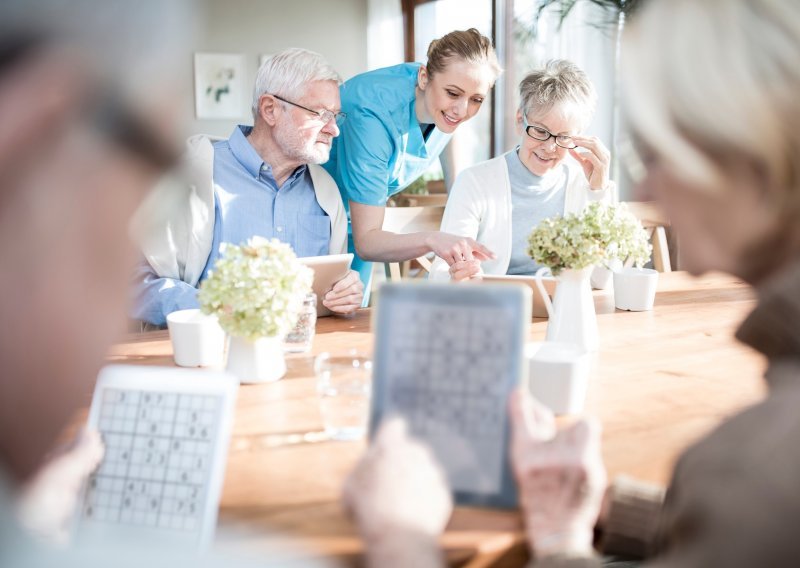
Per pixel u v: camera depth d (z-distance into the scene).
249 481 0.95
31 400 0.34
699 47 0.64
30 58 0.29
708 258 0.72
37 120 0.29
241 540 0.79
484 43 2.45
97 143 0.31
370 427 0.86
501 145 5.55
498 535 0.80
